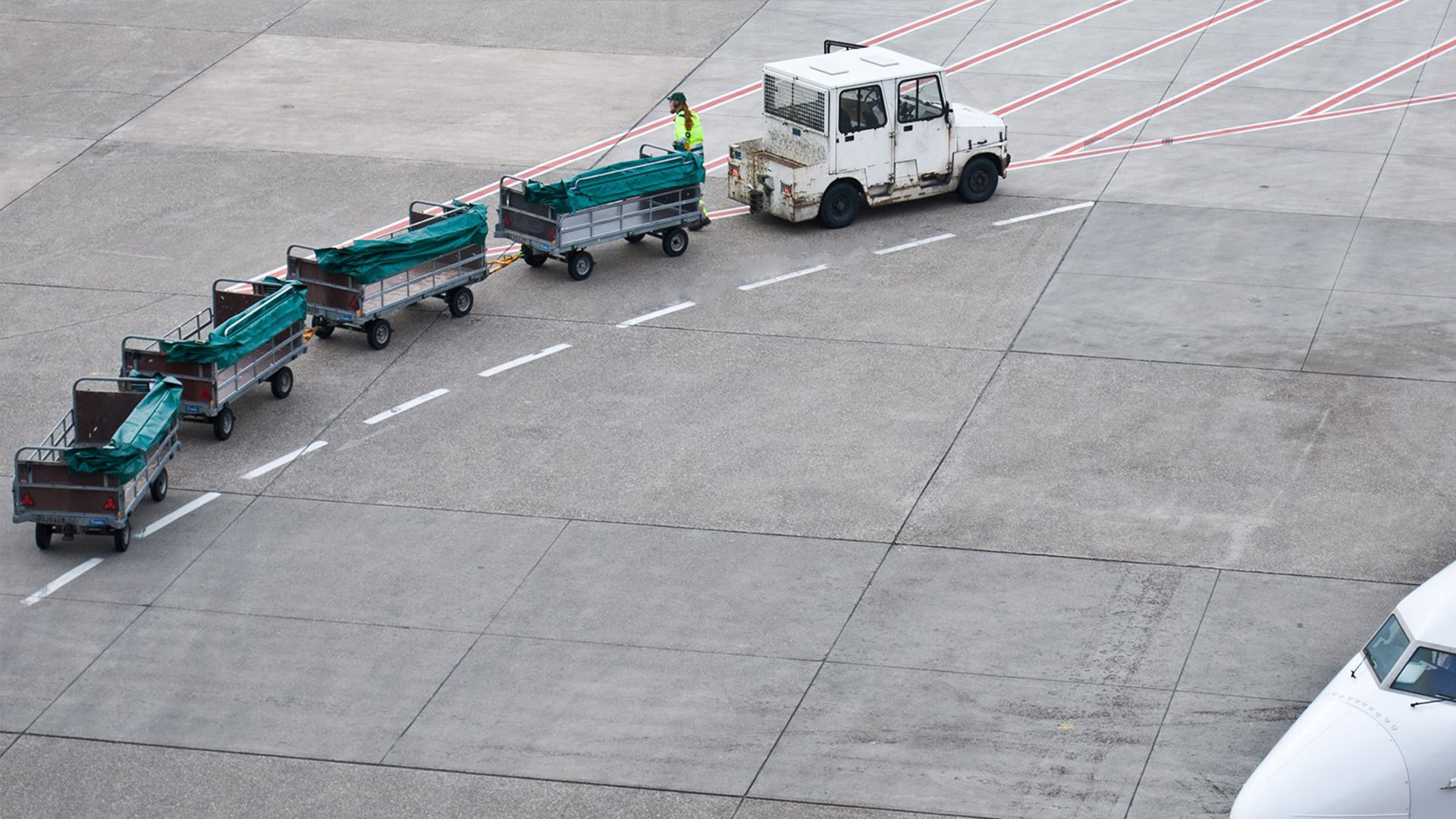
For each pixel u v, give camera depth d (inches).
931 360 1480.1
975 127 1800.0
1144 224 1763.0
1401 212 1772.9
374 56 2299.5
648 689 1059.9
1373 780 840.9
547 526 1240.8
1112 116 2069.4
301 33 2390.5
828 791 965.8
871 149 1750.7
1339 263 1653.5
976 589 1153.4
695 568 1185.4
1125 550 1194.6
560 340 1533.0
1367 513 1233.4
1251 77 2185.0
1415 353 1472.7
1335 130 2001.7
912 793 962.1
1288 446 1327.5
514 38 2368.4
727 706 1042.1
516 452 1342.3
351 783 981.2
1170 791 957.8
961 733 1011.9
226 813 959.6
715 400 1417.3
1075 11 2458.2
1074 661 1075.3
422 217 1617.9
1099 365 1465.3
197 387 1337.4
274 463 1332.4
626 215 1667.1
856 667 1076.5
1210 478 1285.7
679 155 1686.8
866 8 2492.6
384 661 1091.9
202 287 1640.0
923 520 1237.7
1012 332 1530.5
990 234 1747.0
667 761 994.7
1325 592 1139.9
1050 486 1278.3
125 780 987.3
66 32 2389.3
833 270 1669.5
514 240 1663.4
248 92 2175.2
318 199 1844.2
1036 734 1008.2
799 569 1181.7
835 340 1520.7
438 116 2085.4
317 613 1143.0
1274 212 1779.0
